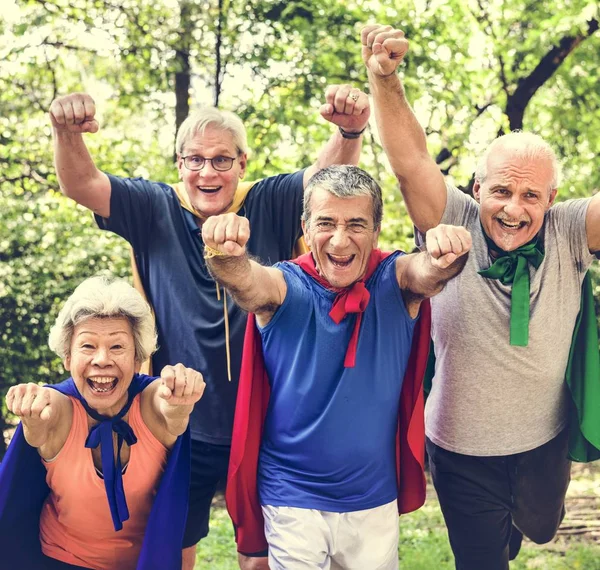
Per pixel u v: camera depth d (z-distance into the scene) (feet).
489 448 12.21
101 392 10.44
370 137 34.47
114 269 33.09
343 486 10.68
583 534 21.44
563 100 35.94
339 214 10.26
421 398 11.14
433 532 21.43
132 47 34.91
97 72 37.73
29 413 9.85
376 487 10.84
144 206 13.33
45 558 10.88
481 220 11.75
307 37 33.04
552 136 36.47
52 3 34.42
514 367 11.87
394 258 10.81
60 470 10.43
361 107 12.60
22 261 31.91
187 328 12.92
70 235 33.01
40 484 10.71
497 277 11.59
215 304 12.85
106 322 10.44
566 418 12.63
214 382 12.80
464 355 11.92
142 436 10.60
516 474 12.57
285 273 10.69
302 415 10.63
